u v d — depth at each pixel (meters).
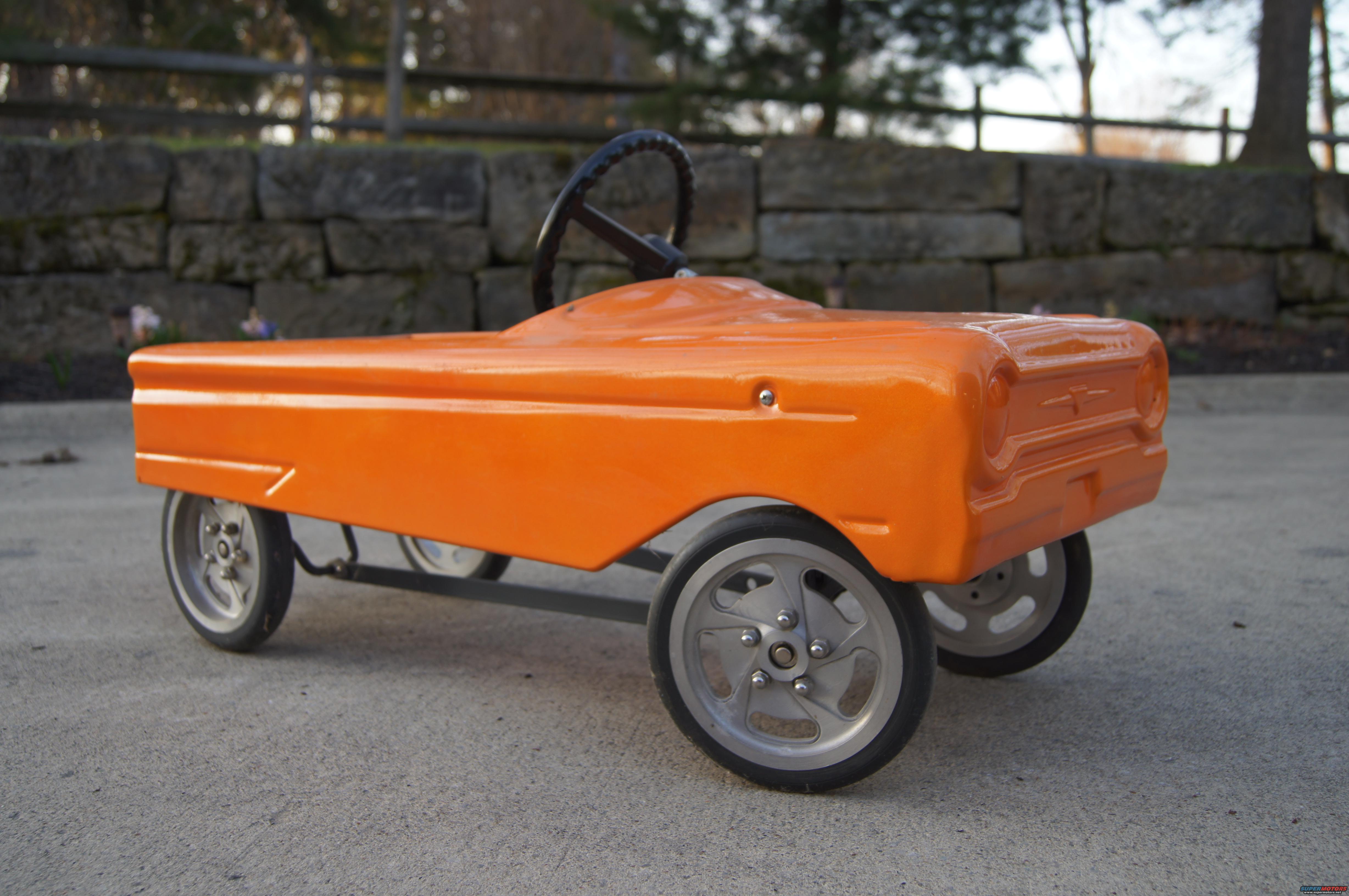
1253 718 2.18
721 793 1.87
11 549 3.67
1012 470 1.65
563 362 1.90
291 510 2.32
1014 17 9.14
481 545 2.03
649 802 1.83
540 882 1.56
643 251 2.70
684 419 1.76
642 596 3.24
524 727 2.18
